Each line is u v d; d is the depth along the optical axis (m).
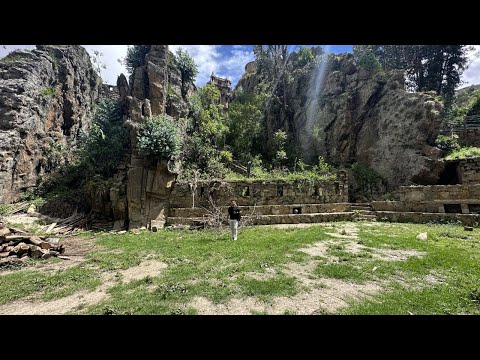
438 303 3.79
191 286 4.77
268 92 29.59
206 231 11.64
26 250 7.83
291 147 24.31
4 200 14.70
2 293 4.92
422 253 6.59
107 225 13.48
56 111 19.83
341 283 4.83
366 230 10.45
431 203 12.32
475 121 19.95
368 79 22.12
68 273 6.09
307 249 7.50
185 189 14.33
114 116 20.12
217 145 22.56
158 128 14.12
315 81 25.83
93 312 3.93
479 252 6.30
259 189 14.99
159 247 8.59
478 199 11.12
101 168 16.28
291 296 4.30
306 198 15.41
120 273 5.98
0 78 16.58
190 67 24.94
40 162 17.69
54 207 14.70
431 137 17.52
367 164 20.58
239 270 5.65
